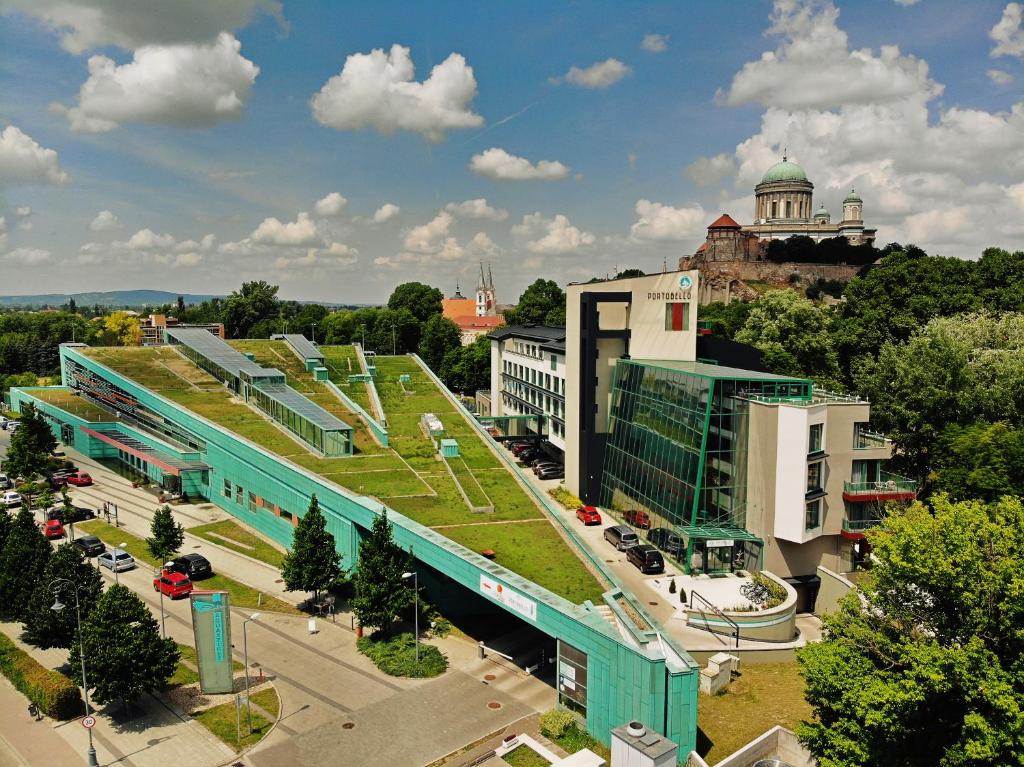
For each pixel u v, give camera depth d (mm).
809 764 34781
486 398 127875
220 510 77500
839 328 96688
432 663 44781
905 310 93750
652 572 57219
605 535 66062
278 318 186250
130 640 38281
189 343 107688
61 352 117312
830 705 31547
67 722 38781
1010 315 79438
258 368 94562
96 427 96625
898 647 31156
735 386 58219
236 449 74500
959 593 30078
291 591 53188
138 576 58875
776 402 55906
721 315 138125
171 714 39469
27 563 48781
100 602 39094
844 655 32562
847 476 55938
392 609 47156
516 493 63281
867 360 76062
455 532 52906
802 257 192000
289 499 66125
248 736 37344
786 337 96188
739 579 55406
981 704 28078
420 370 113938
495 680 43438
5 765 34812
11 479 86438
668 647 35562
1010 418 64500
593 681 36844
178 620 51188
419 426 85938
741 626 46688
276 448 73188
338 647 47625
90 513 73625
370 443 77938
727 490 58406
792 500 53969
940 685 27656
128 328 173125
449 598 53094
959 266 96938
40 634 42562
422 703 40719
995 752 25812
